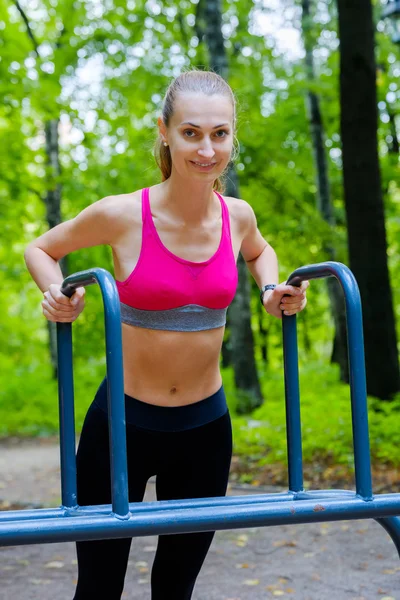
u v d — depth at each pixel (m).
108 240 1.84
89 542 1.83
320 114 13.14
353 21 7.49
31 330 21.38
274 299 1.89
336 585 3.66
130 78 11.33
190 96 1.69
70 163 14.46
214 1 10.19
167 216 1.79
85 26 12.34
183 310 1.80
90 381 13.48
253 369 10.77
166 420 1.86
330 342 27.30
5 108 11.00
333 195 15.32
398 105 14.85
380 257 7.59
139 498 1.91
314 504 1.58
